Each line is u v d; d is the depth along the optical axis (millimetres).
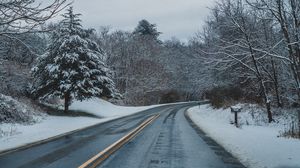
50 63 28797
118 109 43625
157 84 76875
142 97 69562
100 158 8930
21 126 19547
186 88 86125
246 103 28781
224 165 8117
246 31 20609
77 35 28938
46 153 9945
